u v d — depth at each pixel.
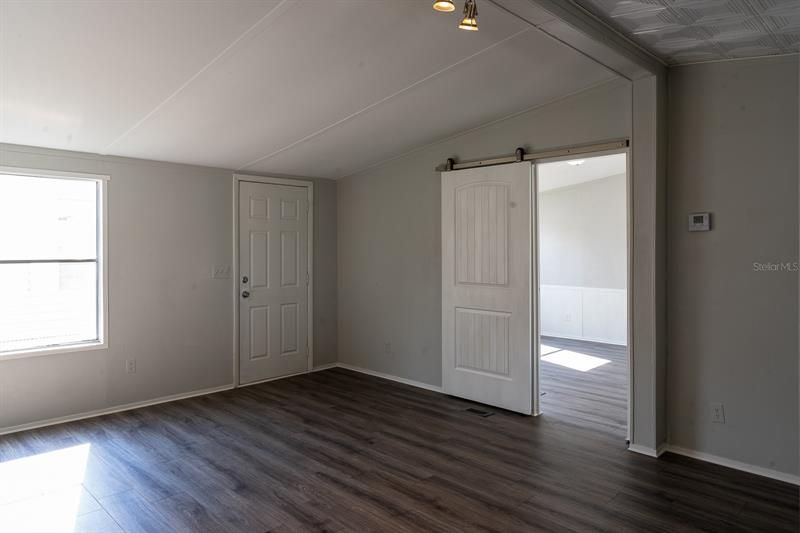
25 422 4.04
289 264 5.68
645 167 3.42
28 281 4.12
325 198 6.01
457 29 2.83
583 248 8.00
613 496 2.90
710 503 2.81
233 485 3.06
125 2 2.32
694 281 3.40
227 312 5.19
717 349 3.32
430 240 5.09
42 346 4.19
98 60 2.83
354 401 4.75
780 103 3.09
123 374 4.52
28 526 2.61
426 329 5.16
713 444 3.35
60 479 3.15
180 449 3.62
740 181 3.22
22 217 4.10
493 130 4.50
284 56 2.96
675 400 3.50
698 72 3.36
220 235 5.14
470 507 2.79
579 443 3.70
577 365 6.22
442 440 3.77
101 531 2.57
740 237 3.23
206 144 4.38
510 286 4.37
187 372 4.91
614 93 3.75
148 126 3.85
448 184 4.79
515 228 4.32
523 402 4.32
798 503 2.81
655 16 2.65
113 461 3.41
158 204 4.72
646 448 3.48
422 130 4.56
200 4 2.39
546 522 2.63
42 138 3.91
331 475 3.19
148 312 4.66
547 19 2.54
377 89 3.57
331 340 6.11
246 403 4.70
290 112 3.85
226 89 3.33
